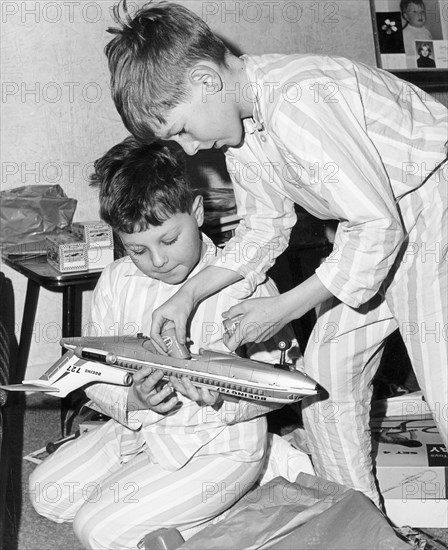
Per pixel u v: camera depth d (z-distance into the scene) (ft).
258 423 4.81
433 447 5.37
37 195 7.16
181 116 4.13
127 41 4.12
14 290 7.44
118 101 4.23
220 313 4.79
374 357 5.06
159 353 4.38
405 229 4.41
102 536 4.54
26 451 6.44
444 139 4.36
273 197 4.85
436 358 4.49
